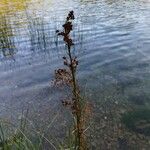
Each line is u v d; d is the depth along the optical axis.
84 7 26.53
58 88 10.38
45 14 23.64
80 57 13.08
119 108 8.85
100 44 14.80
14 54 14.47
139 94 9.56
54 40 16.09
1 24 20.62
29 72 12.05
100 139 7.43
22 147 5.40
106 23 19.38
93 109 8.81
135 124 7.99
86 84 10.48
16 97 9.97
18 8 28.14
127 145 7.19
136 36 15.91
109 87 10.20
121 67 11.77
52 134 7.69
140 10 23.58
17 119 8.50
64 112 8.84
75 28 18.27
